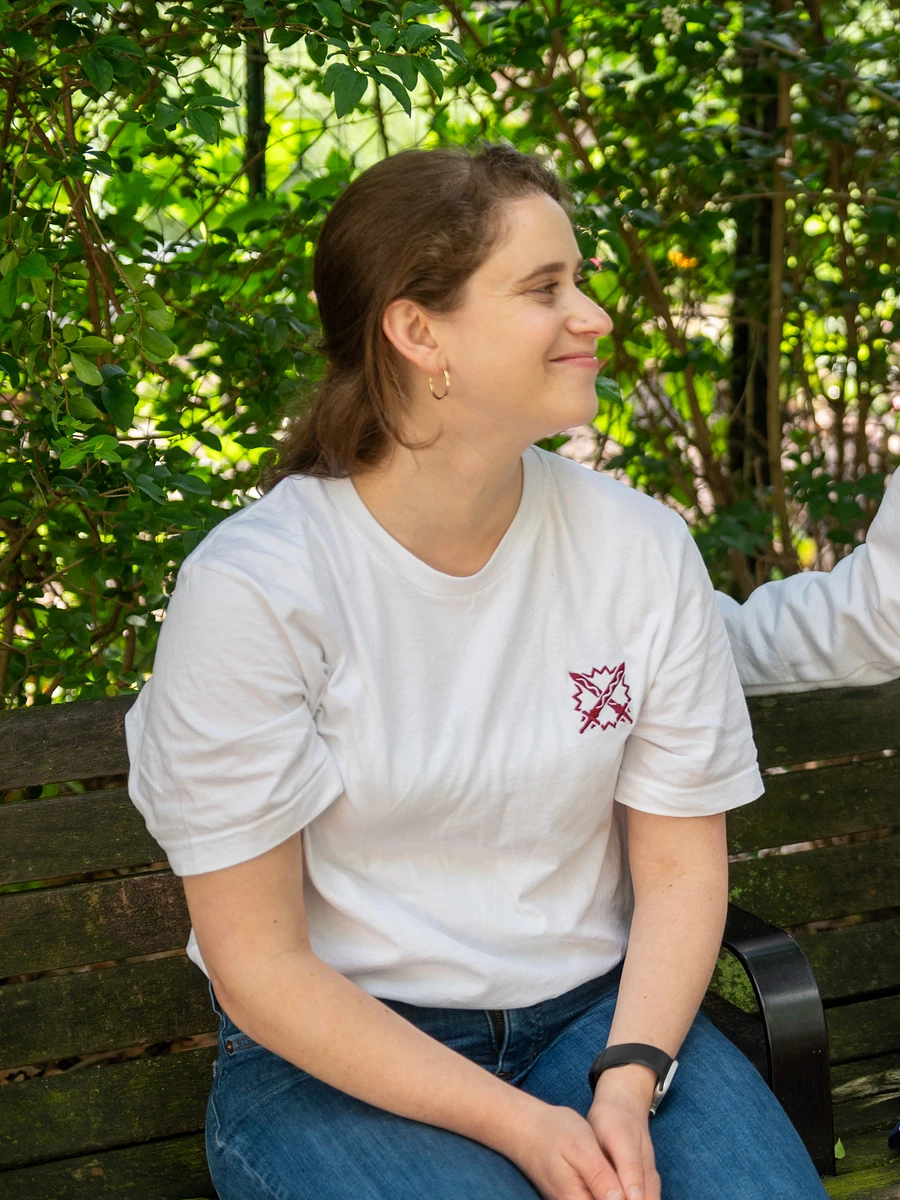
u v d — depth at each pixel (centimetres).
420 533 142
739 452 306
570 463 155
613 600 149
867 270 280
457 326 135
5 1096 162
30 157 192
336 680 138
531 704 145
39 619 233
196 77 236
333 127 265
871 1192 160
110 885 166
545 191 139
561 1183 125
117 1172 164
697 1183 132
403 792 138
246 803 132
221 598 133
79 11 180
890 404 299
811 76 249
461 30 255
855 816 195
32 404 208
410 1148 130
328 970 135
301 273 238
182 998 168
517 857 147
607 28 267
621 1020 142
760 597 192
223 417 233
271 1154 134
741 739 156
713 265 296
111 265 216
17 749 164
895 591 174
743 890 190
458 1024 145
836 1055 192
